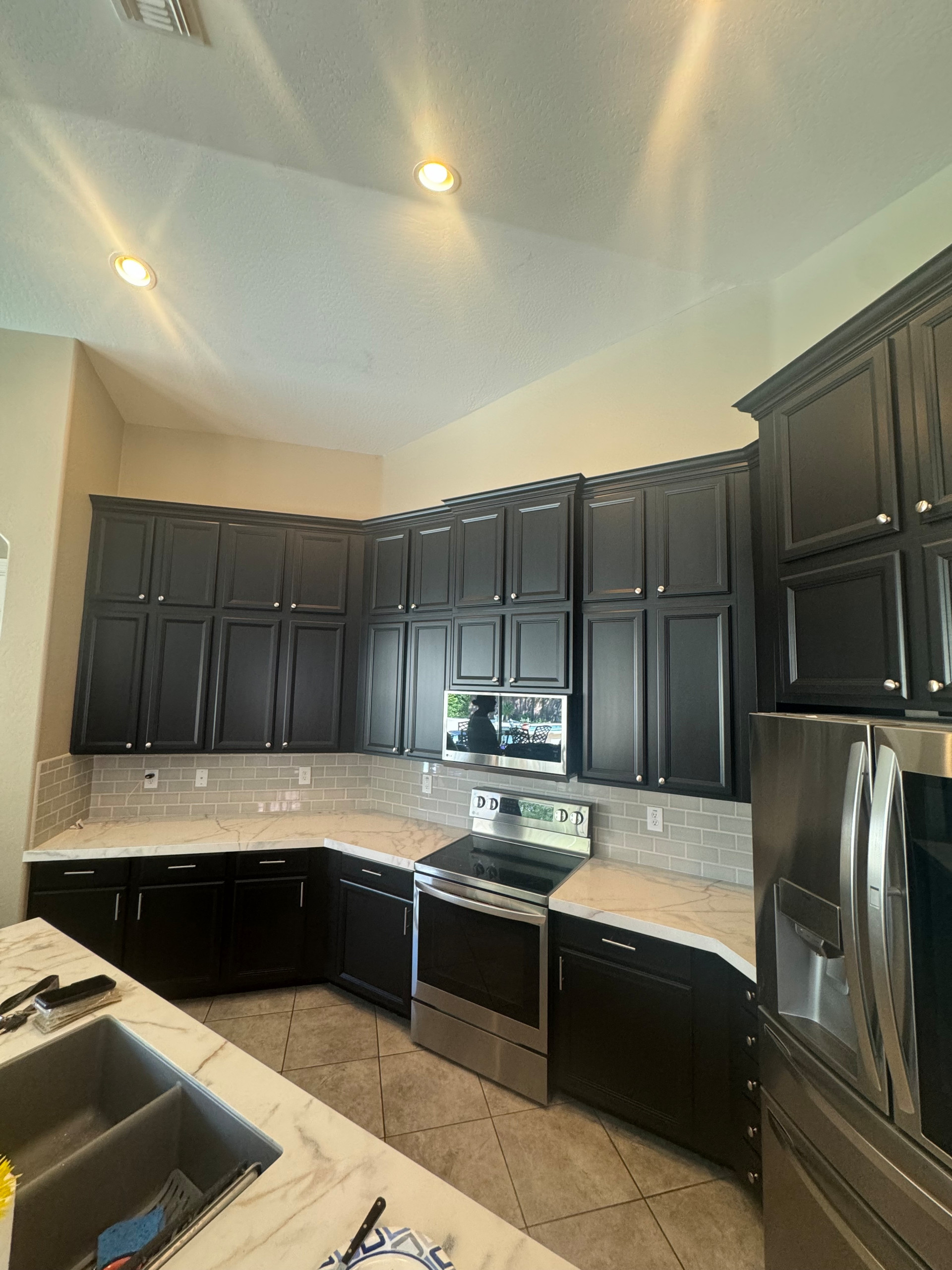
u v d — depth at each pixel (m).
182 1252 0.72
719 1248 1.56
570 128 1.66
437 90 1.58
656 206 1.94
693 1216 1.66
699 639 2.15
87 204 2.08
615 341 2.71
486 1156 1.86
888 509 1.32
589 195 1.91
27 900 2.54
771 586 1.79
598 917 1.99
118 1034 1.24
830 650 1.50
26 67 1.60
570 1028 2.09
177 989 2.72
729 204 1.90
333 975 2.84
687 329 2.49
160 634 3.02
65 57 1.56
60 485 2.66
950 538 1.19
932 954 0.95
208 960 2.77
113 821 3.10
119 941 2.64
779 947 1.35
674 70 1.47
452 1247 0.73
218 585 3.12
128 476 3.42
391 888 2.64
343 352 2.82
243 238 2.20
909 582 1.28
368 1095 2.14
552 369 2.94
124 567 3.00
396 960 2.60
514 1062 2.16
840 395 1.48
